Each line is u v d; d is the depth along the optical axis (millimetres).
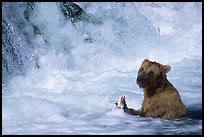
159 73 19000
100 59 31547
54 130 18047
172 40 36688
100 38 33000
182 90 24344
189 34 37250
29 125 18750
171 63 31812
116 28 34406
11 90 24828
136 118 19359
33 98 21828
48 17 31594
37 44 29594
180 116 19141
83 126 18531
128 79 27172
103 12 35188
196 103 21750
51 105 20906
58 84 26219
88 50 31547
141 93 23859
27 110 20438
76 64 30219
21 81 26109
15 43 28281
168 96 19078
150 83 19047
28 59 28438
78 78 27484
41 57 29062
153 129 18031
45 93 23641
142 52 34125
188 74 28094
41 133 17703
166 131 17766
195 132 17609
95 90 24375
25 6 30422
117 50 32938
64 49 30703
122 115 19750
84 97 22531
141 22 36438
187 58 32625
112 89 24562
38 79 27000
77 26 32750
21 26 29422
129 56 33156
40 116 19891
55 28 31500
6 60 27047
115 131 17875
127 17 36188
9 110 20250
